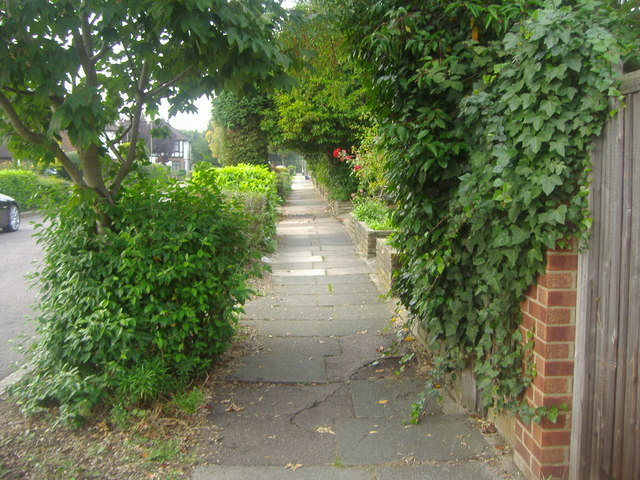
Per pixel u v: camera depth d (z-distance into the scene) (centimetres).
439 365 390
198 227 427
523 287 300
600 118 256
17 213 1562
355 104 1525
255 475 313
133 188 449
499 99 304
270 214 1132
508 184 277
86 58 408
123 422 360
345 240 1252
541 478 290
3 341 588
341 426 373
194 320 409
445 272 392
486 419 374
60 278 404
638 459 238
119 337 379
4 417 381
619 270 248
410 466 320
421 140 367
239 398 420
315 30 496
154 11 339
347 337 562
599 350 265
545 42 249
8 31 343
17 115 416
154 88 461
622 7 277
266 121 1755
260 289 772
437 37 360
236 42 383
